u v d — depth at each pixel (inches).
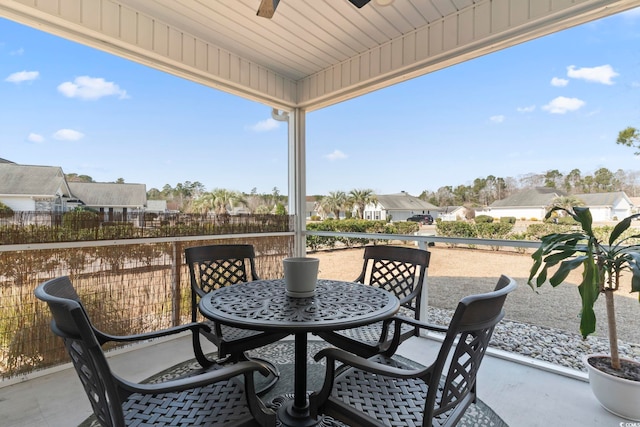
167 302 117.9
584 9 85.0
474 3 101.8
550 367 94.0
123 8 101.5
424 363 98.2
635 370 75.5
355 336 75.2
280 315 55.4
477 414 73.1
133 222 110.6
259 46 127.5
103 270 104.1
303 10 104.7
